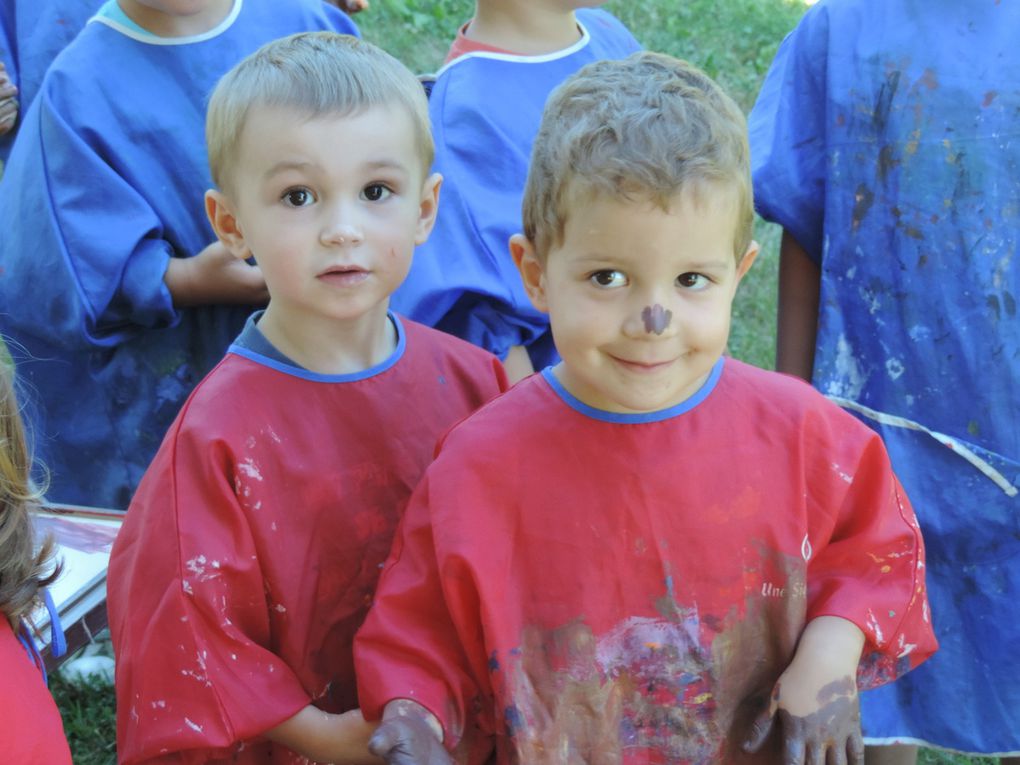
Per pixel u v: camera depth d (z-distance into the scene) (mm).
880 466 1643
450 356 1950
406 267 1793
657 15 6762
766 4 7293
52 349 2592
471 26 2689
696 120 1454
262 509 1694
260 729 1627
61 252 2396
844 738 1544
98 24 2512
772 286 4965
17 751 1534
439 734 1517
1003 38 2227
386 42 5766
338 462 1768
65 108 2436
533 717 1551
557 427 1567
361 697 1567
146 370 2570
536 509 1558
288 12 2664
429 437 1855
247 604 1679
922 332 2312
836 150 2375
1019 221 2236
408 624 1576
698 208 1417
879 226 2334
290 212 1714
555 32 2633
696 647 1570
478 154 2447
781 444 1594
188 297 2441
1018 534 2318
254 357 1772
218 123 1776
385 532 1794
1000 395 2277
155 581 1651
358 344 1822
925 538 2381
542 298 1606
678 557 1560
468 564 1521
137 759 1649
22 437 1694
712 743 1602
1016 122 2213
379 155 1720
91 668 3283
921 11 2285
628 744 1588
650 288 1446
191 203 2502
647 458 1549
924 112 2262
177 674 1625
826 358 2426
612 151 1412
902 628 1629
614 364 1487
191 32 2523
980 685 2383
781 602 1596
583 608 1549
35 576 1728
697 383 1588
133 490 2627
